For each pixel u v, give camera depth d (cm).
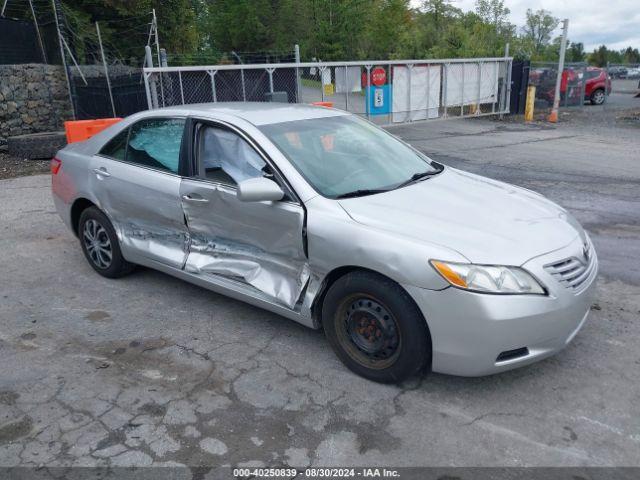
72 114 1477
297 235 356
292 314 369
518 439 293
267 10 4175
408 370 326
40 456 286
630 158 1111
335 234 337
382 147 443
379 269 319
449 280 299
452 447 288
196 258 425
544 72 2206
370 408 320
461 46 2347
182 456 284
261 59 3491
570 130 1600
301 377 352
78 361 377
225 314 443
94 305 463
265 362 371
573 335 329
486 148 1279
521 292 301
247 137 394
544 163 1073
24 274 533
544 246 324
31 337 411
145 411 321
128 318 439
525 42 2514
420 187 392
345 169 392
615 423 305
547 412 315
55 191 543
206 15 4447
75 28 1822
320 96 1507
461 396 330
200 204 408
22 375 361
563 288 314
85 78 1462
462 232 324
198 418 314
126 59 2217
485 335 299
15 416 318
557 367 359
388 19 3641
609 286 483
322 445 291
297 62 1383
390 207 351
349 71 1498
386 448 288
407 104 1645
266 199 354
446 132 1591
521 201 388
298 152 388
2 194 872
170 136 440
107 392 341
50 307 460
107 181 479
